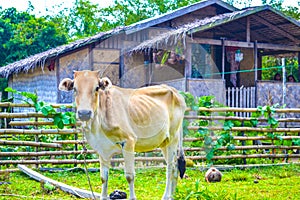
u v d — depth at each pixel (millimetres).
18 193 6406
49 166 8633
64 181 7312
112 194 5883
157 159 6320
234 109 9047
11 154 7906
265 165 8969
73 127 8547
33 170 8078
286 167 8961
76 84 4625
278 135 9508
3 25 31125
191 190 5875
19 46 30141
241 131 9164
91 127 4789
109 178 7562
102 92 4820
